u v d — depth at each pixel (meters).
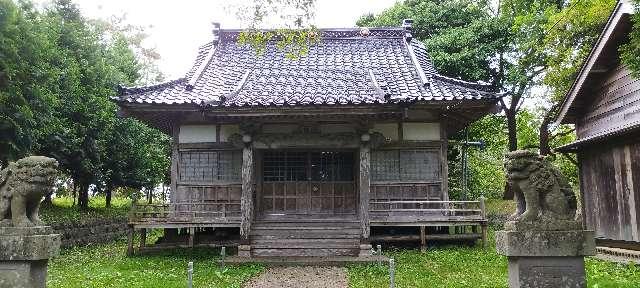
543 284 6.88
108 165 24.12
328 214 18.03
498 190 32.97
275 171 18.34
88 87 21.08
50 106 15.52
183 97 17.23
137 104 16.28
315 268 14.06
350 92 17.47
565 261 6.94
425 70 19.98
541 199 7.13
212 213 17.78
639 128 12.29
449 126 20.25
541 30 20.80
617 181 14.56
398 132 18.33
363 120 16.22
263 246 15.92
